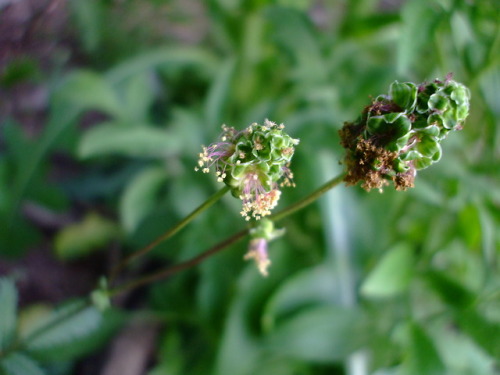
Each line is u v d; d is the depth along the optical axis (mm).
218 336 115
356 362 107
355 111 132
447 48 118
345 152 59
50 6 141
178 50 146
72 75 125
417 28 93
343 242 114
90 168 150
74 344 93
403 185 54
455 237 117
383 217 118
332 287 112
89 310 94
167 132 124
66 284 136
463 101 51
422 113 52
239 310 109
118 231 141
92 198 146
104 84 129
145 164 143
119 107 131
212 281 117
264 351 107
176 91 158
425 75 132
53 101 126
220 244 69
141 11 161
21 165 124
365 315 112
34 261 137
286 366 109
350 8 143
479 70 102
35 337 88
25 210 143
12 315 88
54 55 153
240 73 149
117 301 129
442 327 121
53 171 152
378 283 103
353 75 138
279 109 133
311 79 134
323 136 122
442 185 118
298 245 119
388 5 188
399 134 52
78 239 136
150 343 125
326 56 137
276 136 53
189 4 178
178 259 124
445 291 111
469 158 119
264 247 71
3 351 86
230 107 146
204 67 152
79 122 163
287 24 135
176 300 124
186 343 121
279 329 106
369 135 54
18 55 143
